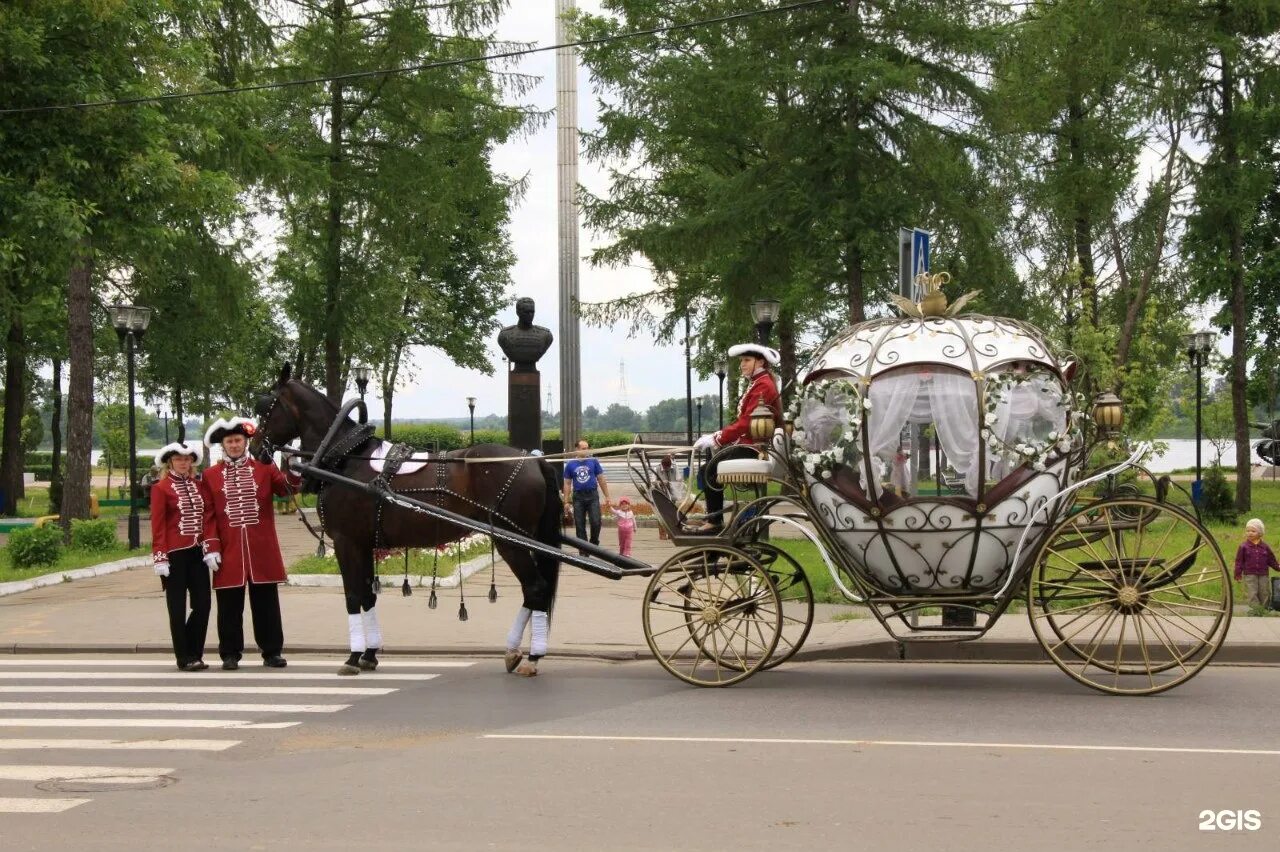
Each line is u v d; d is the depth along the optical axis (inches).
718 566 454.9
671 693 435.5
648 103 1133.1
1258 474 2303.2
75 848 260.5
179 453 507.5
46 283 928.3
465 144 1250.6
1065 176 1210.6
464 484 484.7
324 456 499.2
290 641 561.3
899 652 502.0
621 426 4202.8
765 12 851.4
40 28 750.5
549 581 489.4
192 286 1258.0
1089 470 450.0
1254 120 1163.9
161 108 909.2
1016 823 269.7
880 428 427.8
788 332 1333.7
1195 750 337.1
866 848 253.3
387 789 305.0
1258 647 486.6
